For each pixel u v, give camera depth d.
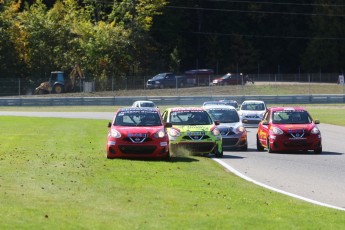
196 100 197.38
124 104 198.12
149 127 61.94
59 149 69.94
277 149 72.19
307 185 46.69
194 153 66.38
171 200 37.00
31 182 43.16
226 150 77.31
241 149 76.88
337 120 136.88
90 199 36.72
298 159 66.00
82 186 41.66
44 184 42.31
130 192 39.56
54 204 34.75
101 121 129.00
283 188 45.06
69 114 157.88
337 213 34.50
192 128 66.81
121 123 63.28
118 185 42.34
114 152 59.75
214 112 80.38
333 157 68.44
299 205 36.75
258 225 30.77
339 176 52.00
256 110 124.44
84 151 67.81
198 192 40.34
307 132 72.00
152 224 30.27
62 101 196.50
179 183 44.06
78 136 90.62
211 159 64.50
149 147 59.53
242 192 41.19
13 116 145.38
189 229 29.53
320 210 35.28
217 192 40.59
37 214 31.69
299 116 76.25
